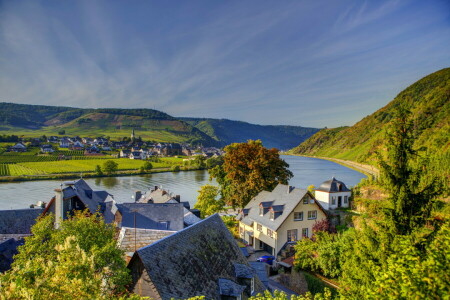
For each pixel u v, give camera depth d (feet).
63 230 75.72
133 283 56.44
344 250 109.81
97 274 48.47
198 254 69.41
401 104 70.79
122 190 412.36
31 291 33.19
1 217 155.74
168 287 55.88
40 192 385.09
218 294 65.57
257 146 230.48
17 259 78.38
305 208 163.12
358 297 61.16
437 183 66.64
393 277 37.76
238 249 86.12
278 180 230.68
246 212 191.21
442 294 31.58
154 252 59.06
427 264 34.58
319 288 113.09
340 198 193.88
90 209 171.12
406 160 69.56
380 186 73.72
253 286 76.48
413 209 67.51
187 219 173.27
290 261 138.21
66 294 36.42
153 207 153.89
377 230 77.41
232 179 229.04
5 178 477.77
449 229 39.09
